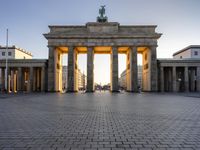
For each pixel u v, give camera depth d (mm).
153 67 82000
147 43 82000
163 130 12812
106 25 82312
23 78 96875
